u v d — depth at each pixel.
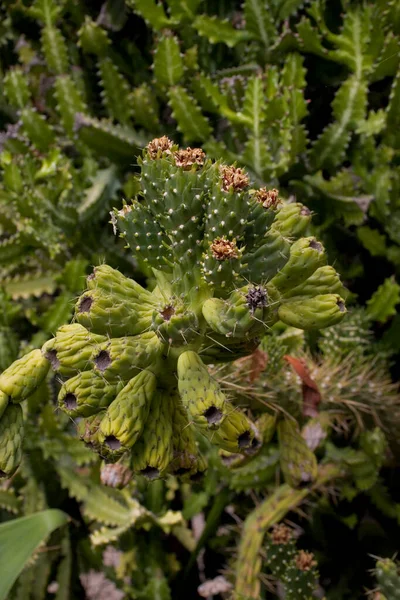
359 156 1.14
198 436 1.00
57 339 0.72
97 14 1.34
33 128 1.31
